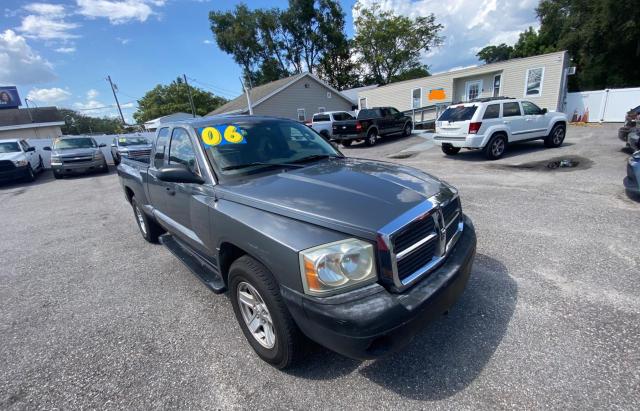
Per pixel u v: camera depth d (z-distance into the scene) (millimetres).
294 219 2037
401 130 17859
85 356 2598
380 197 2164
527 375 2082
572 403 1871
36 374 2428
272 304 2068
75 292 3697
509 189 6344
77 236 5793
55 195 10227
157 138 3908
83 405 2117
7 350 2742
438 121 10516
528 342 2354
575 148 10109
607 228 4199
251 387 2168
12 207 8812
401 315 1795
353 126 15516
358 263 1839
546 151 10047
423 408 1916
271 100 25156
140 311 3199
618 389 1938
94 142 15758
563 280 3104
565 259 3498
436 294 1973
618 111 17391
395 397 2004
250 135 3213
